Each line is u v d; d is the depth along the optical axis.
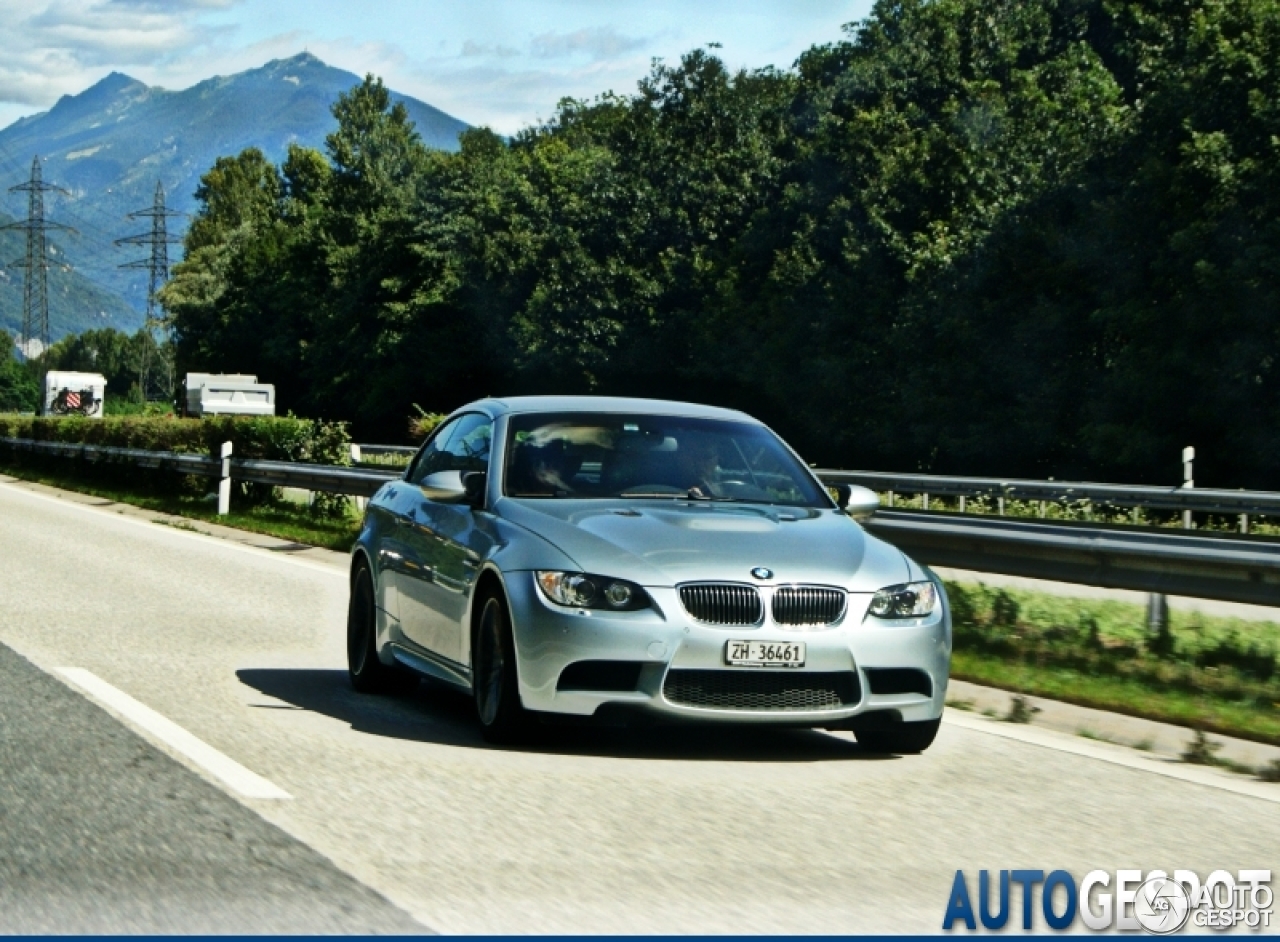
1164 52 39.94
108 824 5.41
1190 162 34.22
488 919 4.37
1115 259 36.41
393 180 86.00
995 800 6.29
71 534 20.22
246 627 11.34
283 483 22.36
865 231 49.22
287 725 7.48
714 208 63.53
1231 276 32.44
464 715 8.05
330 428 24.06
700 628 6.67
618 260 62.47
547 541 7.02
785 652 6.71
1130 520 25.44
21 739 6.92
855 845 5.43
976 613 11.49
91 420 34.06
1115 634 10.74
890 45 56.81
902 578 7.10
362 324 74.06
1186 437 34.16
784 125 67.06
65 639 10.35
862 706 6.84
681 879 4.88
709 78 67.12
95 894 4.55
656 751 7.19
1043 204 41.31
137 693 8.25
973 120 47.81
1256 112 33.59
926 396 42.94
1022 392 40.84
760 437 8.43
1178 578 9.88
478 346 70.88
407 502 8.65
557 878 4.84
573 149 88.56
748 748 7.36
